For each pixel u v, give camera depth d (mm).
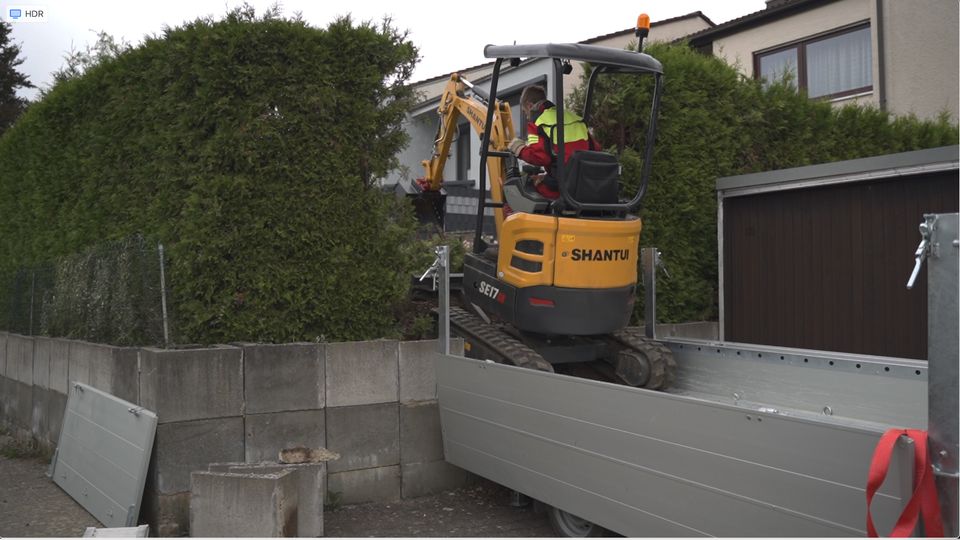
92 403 5867
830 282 6418
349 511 5410
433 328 6184
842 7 12594
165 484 4941
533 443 4449
